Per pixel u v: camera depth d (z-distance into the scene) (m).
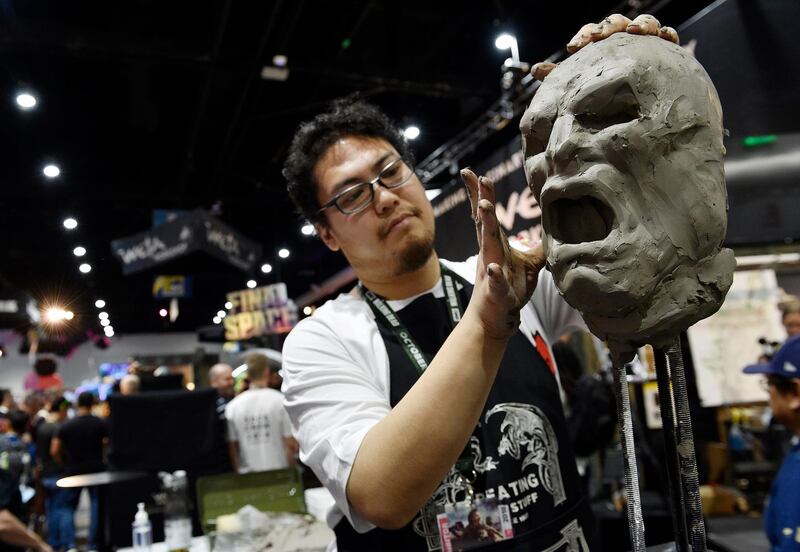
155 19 3.88
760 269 2.22
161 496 2.24
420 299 0.95
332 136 0.96
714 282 0.57
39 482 4.03
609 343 0.62
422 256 0.92
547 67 0.68
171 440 2.47
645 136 0.55
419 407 0.64
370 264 0.93
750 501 2.57
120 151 5.76
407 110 4.62
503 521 0.78
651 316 0.56
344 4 3.83
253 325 5.39
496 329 0.63
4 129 5.13
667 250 0.55
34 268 5.11
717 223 0.57
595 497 2.33
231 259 4.10
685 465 0.63
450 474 0.80
